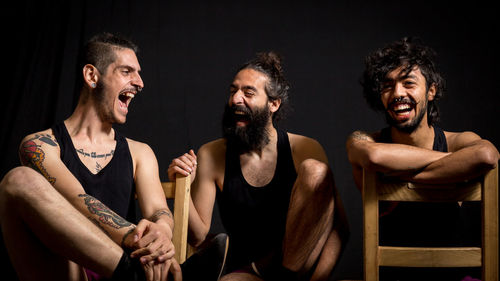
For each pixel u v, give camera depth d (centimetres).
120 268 114
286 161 182
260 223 176
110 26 325
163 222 136
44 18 323
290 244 151
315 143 187
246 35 332
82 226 113
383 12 328
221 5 335
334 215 159
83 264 115
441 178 133
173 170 157
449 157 132
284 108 204
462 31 319
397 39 325
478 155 130
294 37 330
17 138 305
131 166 158
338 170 314
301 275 157
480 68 315
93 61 154
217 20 335
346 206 308
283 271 156
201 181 183
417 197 134
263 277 162
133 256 118
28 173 115
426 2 325
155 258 118
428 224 160
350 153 146
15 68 318
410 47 170
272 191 178
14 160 302
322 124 320
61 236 112
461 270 160
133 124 316
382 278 161
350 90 324
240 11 335
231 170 181
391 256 131
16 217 115
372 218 133
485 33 317
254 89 183
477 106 312
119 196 152
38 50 318
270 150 184
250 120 182
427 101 165
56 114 308
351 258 300
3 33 324
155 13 331
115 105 155
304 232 149
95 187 148
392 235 161
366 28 328
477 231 279
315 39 329
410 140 167
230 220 180
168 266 121
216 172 184
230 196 179
